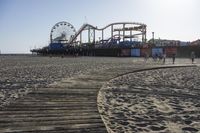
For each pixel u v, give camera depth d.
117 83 20.84
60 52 129.00
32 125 8.95
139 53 102.06
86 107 11.41
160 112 12.32
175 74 28.83
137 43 117.00
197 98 15.66
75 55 115.00
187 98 15.65
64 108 11.17
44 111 10.65
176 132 9.61
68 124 9.14
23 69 36.88
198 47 89.12
